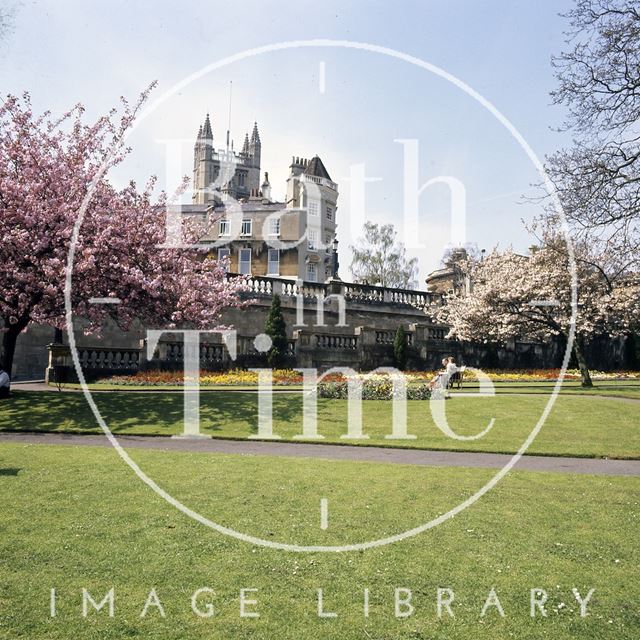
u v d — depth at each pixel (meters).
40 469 10.39
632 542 7.27
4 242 18.55
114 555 6.73
